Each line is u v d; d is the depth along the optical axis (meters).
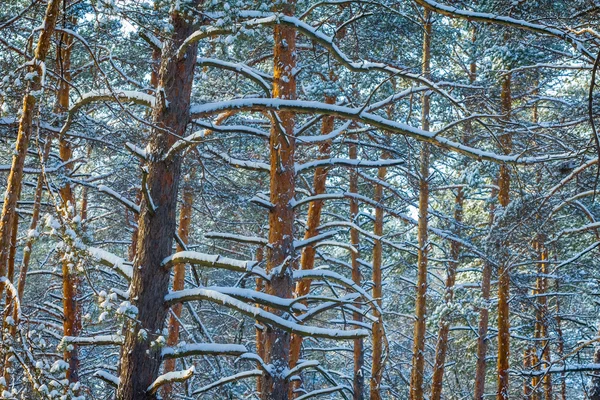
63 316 12.16
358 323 11.27
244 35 6.31
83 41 6.11
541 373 11.58
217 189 13.05
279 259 9.68
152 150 7.26
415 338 15.20
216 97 12.13
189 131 9.88
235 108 7.33
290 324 6.95
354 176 16.05
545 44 12.05
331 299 7.52
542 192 12.05
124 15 5.85
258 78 8.01
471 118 6.86
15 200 5.75
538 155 11.59
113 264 7.29
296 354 11.80
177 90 7.30
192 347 7.11
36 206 7.08
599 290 16.92
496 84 12.68
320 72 12.34
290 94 10.14
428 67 13.50
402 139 15.05
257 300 7.12
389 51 14.12
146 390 6.83
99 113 13.45
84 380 14.60
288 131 9.97
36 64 5.77
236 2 6.63
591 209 14.39
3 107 6.04
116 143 11.27
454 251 17.50
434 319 13.94
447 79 13.59
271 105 7.19
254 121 12.19
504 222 10.88
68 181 10.78
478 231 17.20
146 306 6.97
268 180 16.28
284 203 9.85
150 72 13.70
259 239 9.90
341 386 11.20
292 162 10.01
